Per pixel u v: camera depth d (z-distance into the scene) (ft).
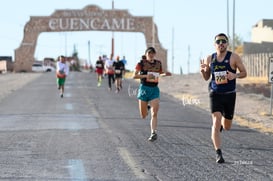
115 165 57.52
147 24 467.93
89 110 121.70
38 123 95.96
